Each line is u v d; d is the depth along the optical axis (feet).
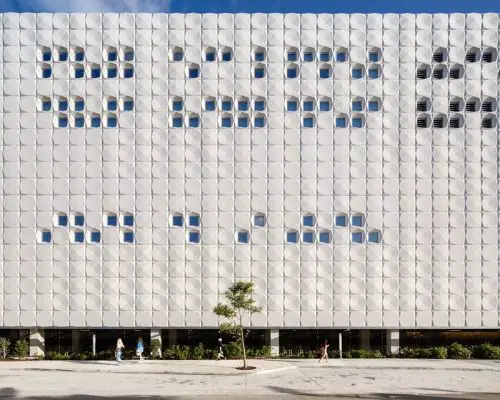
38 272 91.04
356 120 94.53
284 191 92.22
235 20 94.63
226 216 91.81
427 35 94.79
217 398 57.93
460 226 92.12
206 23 94.32
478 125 93.56
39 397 58.95
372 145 92.99
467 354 90.43
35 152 92.53
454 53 94.48
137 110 93.15
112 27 94.32
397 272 91.40
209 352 89.66
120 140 92.68
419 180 92.63
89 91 93.45
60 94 93.30
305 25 94.63
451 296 91.45
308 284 90.99
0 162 92.38
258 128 92.99
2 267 91.15
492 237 92.12
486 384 66.69
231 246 91.35
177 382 67.67
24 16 94.48
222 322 90.22
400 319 90.94
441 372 75.87
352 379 70.03
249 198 92.07
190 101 93.30
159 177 92.32
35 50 93.91
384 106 93.50
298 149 92.79
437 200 92.32
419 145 93.04
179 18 94.53
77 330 94.53
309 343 94.02
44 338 93.97
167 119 92.99
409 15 94.99
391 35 94.58
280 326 90.63
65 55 95.14
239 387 64.28
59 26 94.38
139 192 92.07
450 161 92.99
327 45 94.32
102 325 90.63
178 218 92.68
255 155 92.63
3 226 91.66
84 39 94.22
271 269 91.09
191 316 90.63
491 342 95.14
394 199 92.17
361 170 92.63
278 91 93.45
